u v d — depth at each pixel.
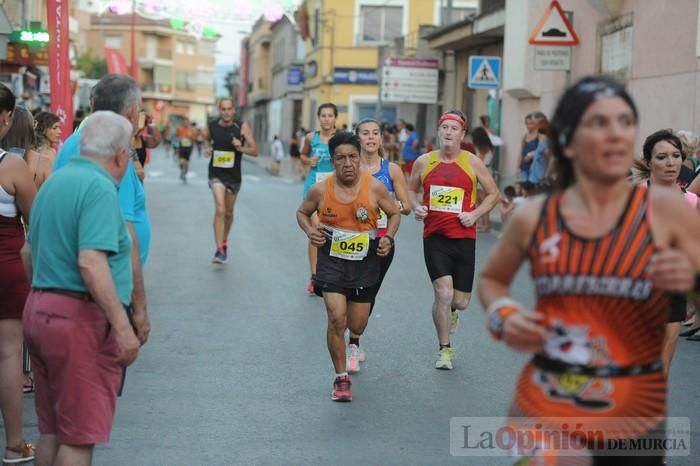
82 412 5.25
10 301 6.57
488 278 4.14
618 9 21.41
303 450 7.04
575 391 3.90
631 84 20.73
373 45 55.50
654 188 3.89
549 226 3.91
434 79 40.75
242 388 8.69
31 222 5.36
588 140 3.78
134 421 7.67
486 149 19.52
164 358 9.71
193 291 13.47
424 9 55.06
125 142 5.38
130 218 6.04
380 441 7.25
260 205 28.09
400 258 17.25
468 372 9.33
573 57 24.41
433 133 42.97
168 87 118.75
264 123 93.62
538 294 3.96
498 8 29.98
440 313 9.41
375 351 10.19
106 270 5.12
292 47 72.62
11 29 16.86
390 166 10.19
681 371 9.52
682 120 18.28
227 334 10.84
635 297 3.78
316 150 12.98
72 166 5.28
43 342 5.23
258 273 15.15
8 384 6.58
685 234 3.82
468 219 9.35
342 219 8.19
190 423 7.64
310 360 9.74
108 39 116.69
